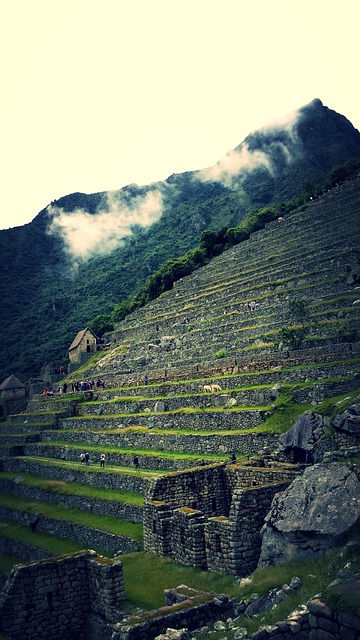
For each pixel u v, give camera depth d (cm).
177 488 2862
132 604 2153
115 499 3647
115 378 7062
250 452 3372
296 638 1460
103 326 11112
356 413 2575
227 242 11312
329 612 1384
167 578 2364
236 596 1962
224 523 2323
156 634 1733
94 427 5606
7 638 2088
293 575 1870
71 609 2242
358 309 4919
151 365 6806
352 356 3881
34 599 2183
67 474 4631
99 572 2225
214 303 7625
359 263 6281
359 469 2067
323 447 2648
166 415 4556
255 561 2277
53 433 6009
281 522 2089
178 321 7900
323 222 8819
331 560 1828
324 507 2009
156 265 19138
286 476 2538
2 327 18850
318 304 5462
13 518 4406
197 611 1817
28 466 5359
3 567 3628
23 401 9425
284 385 3772
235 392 4131
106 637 2105
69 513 3934
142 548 2914
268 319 5941
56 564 2253
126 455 4322
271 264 7844
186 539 2508
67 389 8288
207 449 3738
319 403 3191
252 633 1491
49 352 15200
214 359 5697
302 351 4366
